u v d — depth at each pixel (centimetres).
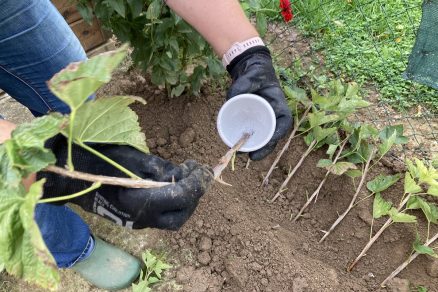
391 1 230
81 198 89
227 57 122
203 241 159
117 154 89
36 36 123
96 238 159
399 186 161
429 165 163
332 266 158
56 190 84
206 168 93
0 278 158
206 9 116
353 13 226
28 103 154
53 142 81
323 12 219
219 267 156
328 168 155
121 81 205
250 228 159
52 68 135
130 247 164
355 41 215
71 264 149
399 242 154
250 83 115
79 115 58
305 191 172
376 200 152
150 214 88
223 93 195
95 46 223
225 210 164
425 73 155
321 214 168
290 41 218
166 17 154
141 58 169
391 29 209
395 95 192
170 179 90
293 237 163
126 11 155
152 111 192
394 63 203
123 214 90
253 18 219
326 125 174
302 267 151
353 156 165
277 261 151
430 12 141
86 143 85
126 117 67
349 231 161
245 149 108
